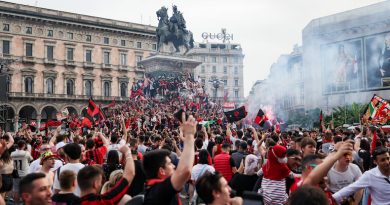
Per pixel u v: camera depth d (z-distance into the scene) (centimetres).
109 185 725
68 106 8844
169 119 3634
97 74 9375
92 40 9312
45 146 1281
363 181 688
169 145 1376
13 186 1258
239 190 1015
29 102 8244
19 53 8225
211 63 13062
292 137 1591
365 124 1906
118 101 9512
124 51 9794
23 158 1364
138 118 3888
